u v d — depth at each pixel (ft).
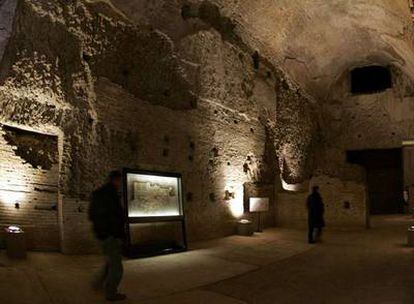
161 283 22.13
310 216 38.58
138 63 32.32
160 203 31.63
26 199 25.89
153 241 31.78
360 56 62.95
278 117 52.95
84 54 28.17
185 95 36.96
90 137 28.07
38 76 25.57
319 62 60.34
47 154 27.17
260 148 48.83
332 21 52.06
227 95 43.04
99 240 18.78
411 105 66.49
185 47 37.58
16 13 24.64
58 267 23.03
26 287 18.75
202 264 27.37
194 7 38.47
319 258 30.81
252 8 44.39
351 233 44.80
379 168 78.02
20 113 25.16
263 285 22.90
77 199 26.99
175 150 35.37
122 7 31.04
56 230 26.86
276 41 51.24
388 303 19.34
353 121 69.82
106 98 29.32
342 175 57.06
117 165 29.76
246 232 41.52
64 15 27.04
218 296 20.44
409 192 69.31
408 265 27.94
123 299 18.92
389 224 53.93
